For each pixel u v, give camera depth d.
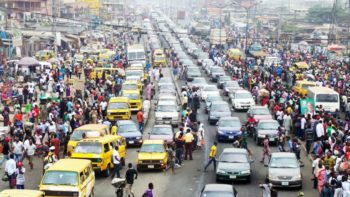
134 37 173.38
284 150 41.72
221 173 34.41
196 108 59.34
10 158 32.22
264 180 35.44
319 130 40.88
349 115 52.22
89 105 53.53
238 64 93.25
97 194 32.06
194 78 77.25
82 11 154.00
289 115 47.91
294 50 117.75
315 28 142.62
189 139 40.84
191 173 37.28
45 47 101.31
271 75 76.81
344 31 127.50
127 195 31.55
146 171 37.59
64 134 41.78
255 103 63.75
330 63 93.00
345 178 28.22
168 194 32.38
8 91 58.53
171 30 178.62
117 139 37.69
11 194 23.56
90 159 34.84
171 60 109.62
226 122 47.31
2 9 102.94
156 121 52.47
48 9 135.00
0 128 41.75
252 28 172.50
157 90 73.31
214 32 136.00
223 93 72.06
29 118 46.84
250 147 45.03
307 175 36.81
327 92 55.00
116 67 85.56
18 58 80.94
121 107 52.31
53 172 28.27
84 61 93.12
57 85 61.44
